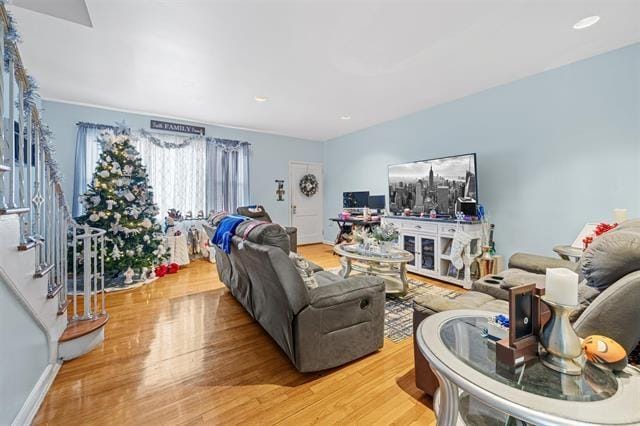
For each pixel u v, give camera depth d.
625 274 1.06
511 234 3.49
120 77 3.29
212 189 5.41
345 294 1.87
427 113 4.46
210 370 1.86
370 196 5.42
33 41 2.52
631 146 2.62
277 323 1.98
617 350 0.86
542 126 3.19
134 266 3.63
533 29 2.35
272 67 3.02
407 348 2.15
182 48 2.63
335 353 1.84
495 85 3.55
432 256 3.88
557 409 0.72
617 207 2.70
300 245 6.73
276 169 6.36
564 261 2.38
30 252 1.48
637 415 0.70
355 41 2.50
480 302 1.87
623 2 2.01
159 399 1.58
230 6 2.03
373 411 1.50
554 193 3.12
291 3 2.00
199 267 4.61
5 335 1.26
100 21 2.21
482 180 3.76
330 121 5.25
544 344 0.92
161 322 2.59
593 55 2.80
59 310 1.91
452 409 1.05
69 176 4.22
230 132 5.70
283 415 1.47
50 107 4.09
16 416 1.34
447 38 2.47
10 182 1.31
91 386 1.68
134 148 3.89
